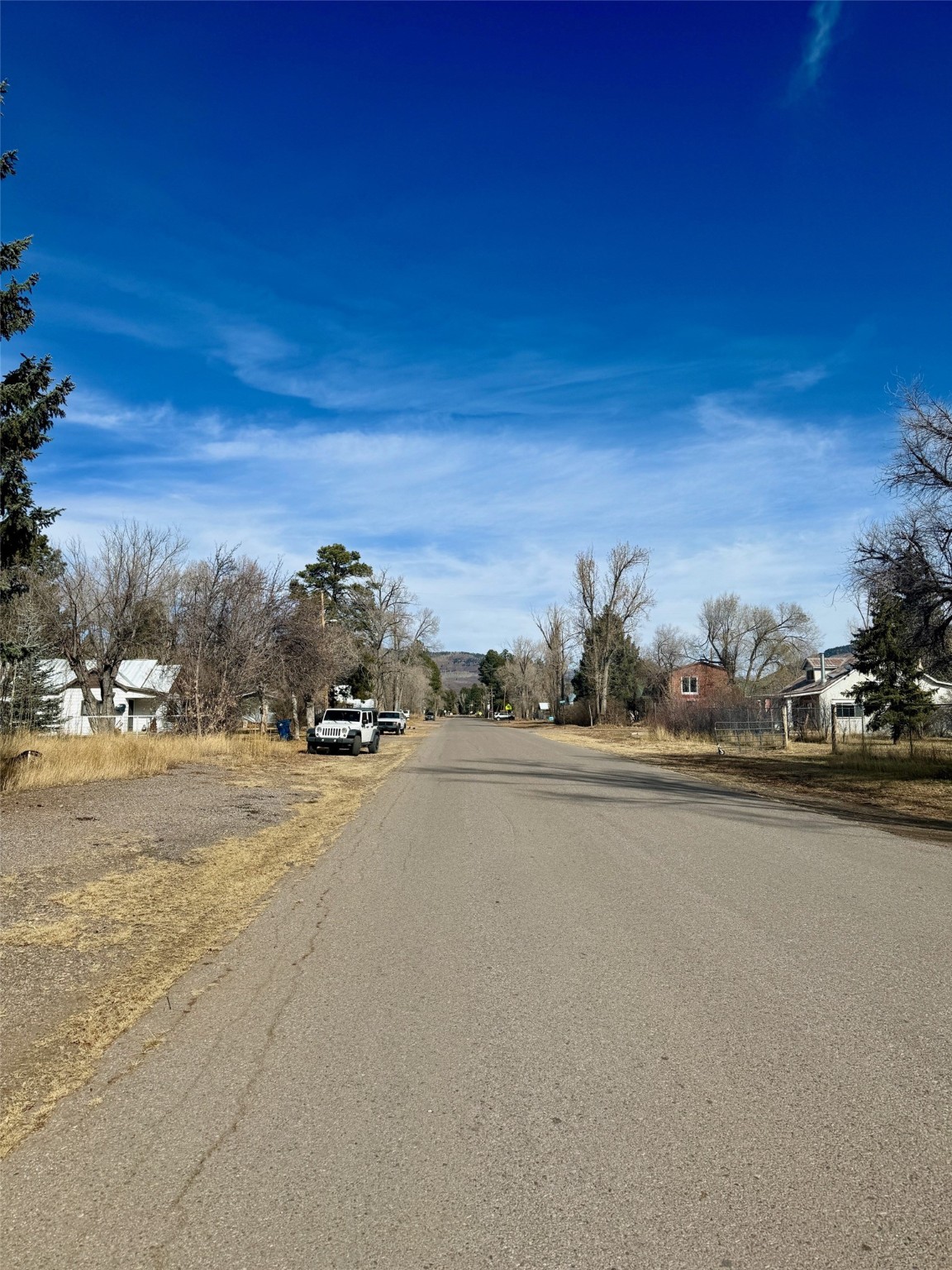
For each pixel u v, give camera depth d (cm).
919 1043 435
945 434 1812
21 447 1697
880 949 602
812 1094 379
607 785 1916
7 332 1648
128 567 3491
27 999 520
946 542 1841
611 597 6994
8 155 1566
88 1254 275
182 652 3114
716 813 1391
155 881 850
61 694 3862
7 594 1917
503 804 1530
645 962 579
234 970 575
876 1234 279
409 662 7719
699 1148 334
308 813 1434
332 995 522
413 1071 410
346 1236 282
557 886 828
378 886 841
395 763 2725
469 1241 278
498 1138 345
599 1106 371
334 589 6550
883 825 1236
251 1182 315
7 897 755
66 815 1209
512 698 13088
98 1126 360
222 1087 395
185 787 1658
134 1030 469
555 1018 477
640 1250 272
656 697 6981
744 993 513
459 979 549
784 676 7969
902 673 3812
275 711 4656
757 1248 273
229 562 3139
